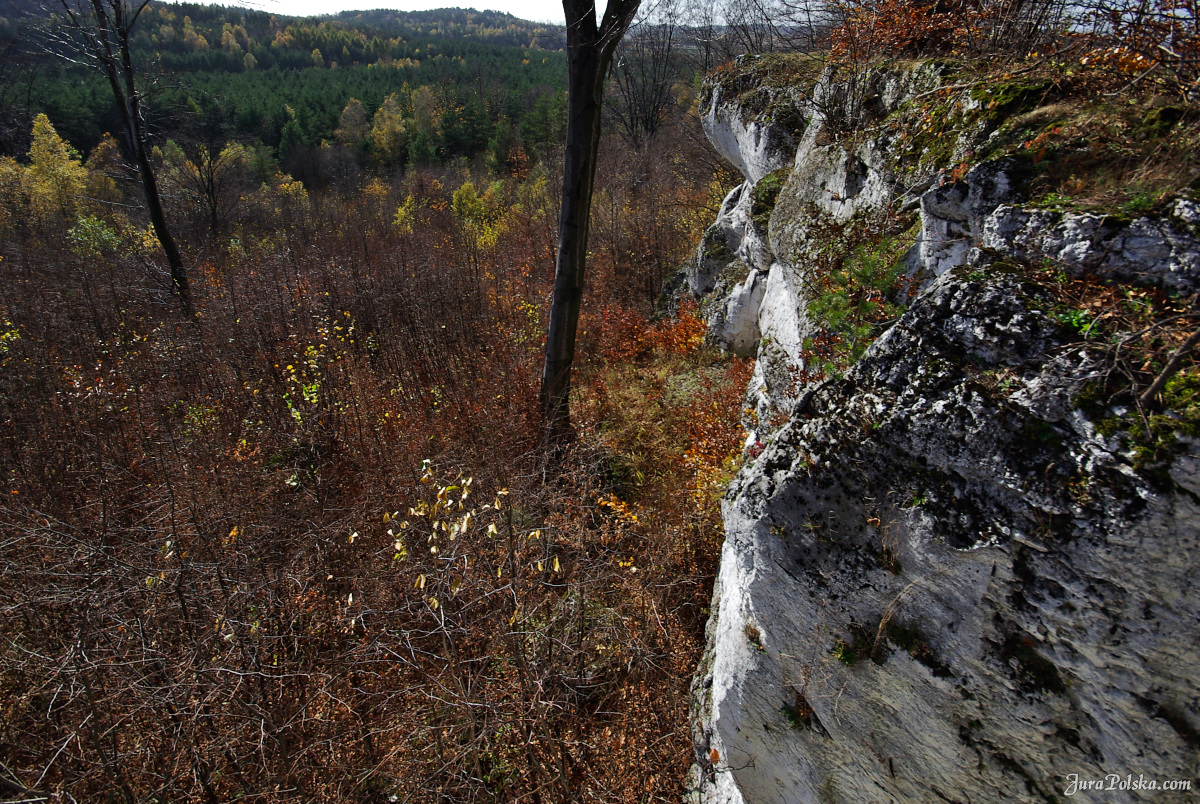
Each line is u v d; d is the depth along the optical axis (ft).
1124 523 5.63
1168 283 6.35
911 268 12.14
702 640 16.74
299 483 21.77
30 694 12.27
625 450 26.61
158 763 12.33
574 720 14.39
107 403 26.05
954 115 11.79
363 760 13.41
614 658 15.92
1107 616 5.94
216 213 84.38
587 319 41.45
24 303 39.88
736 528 9.07
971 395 6.64
